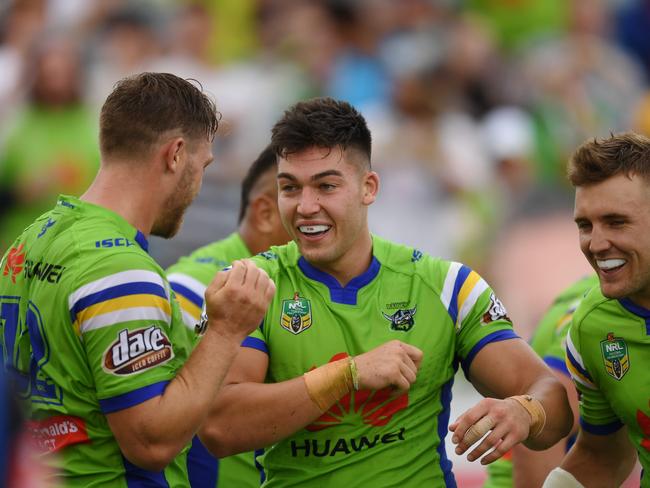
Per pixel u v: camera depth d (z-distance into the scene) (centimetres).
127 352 1295
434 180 3628
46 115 3422
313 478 1445
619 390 1462
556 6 4441
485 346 1491
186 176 1399
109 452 1334
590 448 1571
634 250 1373
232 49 4191
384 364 1378
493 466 1931
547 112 3994
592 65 4241
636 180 1365
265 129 3822
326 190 1438
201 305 1839
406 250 1538
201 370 1317
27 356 1362
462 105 3919
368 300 1482
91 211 1362
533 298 3058
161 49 4062
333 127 1434
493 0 4428
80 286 1309
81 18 4038
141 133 1365
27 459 833
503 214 3425
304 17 4197
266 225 1902
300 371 1452
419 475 1463
